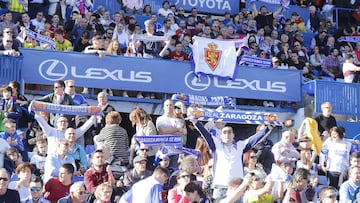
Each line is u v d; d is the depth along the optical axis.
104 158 14.44
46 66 19.55
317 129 18.50
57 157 14.70
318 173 17.34
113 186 13.90
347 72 21.91
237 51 21.42
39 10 24.62
